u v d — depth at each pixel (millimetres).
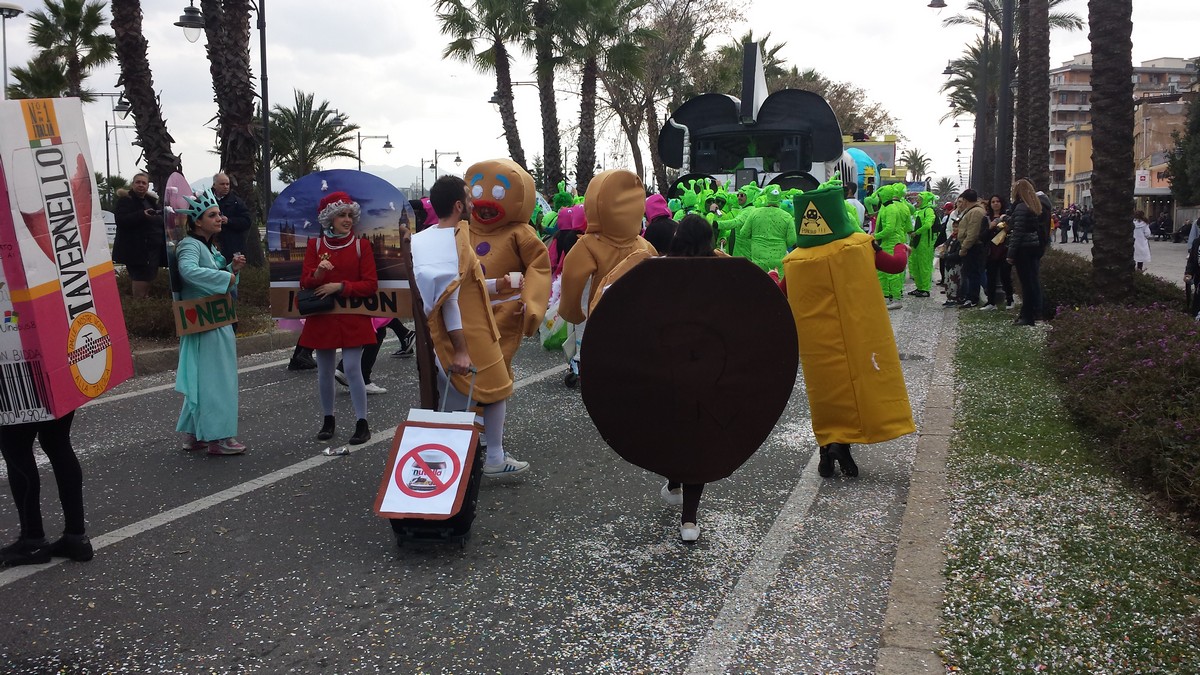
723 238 13062
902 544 4375
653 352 4312
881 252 5539
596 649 3537
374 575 4270
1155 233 53688
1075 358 7574
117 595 4047
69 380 4125
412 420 4648
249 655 3510
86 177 4375
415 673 3371
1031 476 5270
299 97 38062
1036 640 3379
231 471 5953
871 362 5449
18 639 3637
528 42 26516
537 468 6000
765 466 6000
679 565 4344
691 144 17906
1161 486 4824
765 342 4328
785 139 17234
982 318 12703
